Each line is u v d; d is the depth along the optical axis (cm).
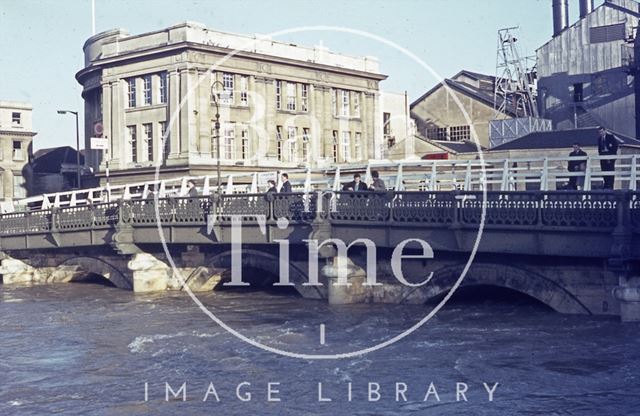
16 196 7525
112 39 5741
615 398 1430
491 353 1812
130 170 5491
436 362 1756
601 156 2172
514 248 2083
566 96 5747
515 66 6031
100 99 6009
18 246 3844
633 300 1938
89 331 2398
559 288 2102
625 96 5497
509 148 4491
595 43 5644
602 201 1931
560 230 1995
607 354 1727
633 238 1889
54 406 1569
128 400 1585
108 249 3566
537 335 1961
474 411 1396
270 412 1455
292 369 1772
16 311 2942
